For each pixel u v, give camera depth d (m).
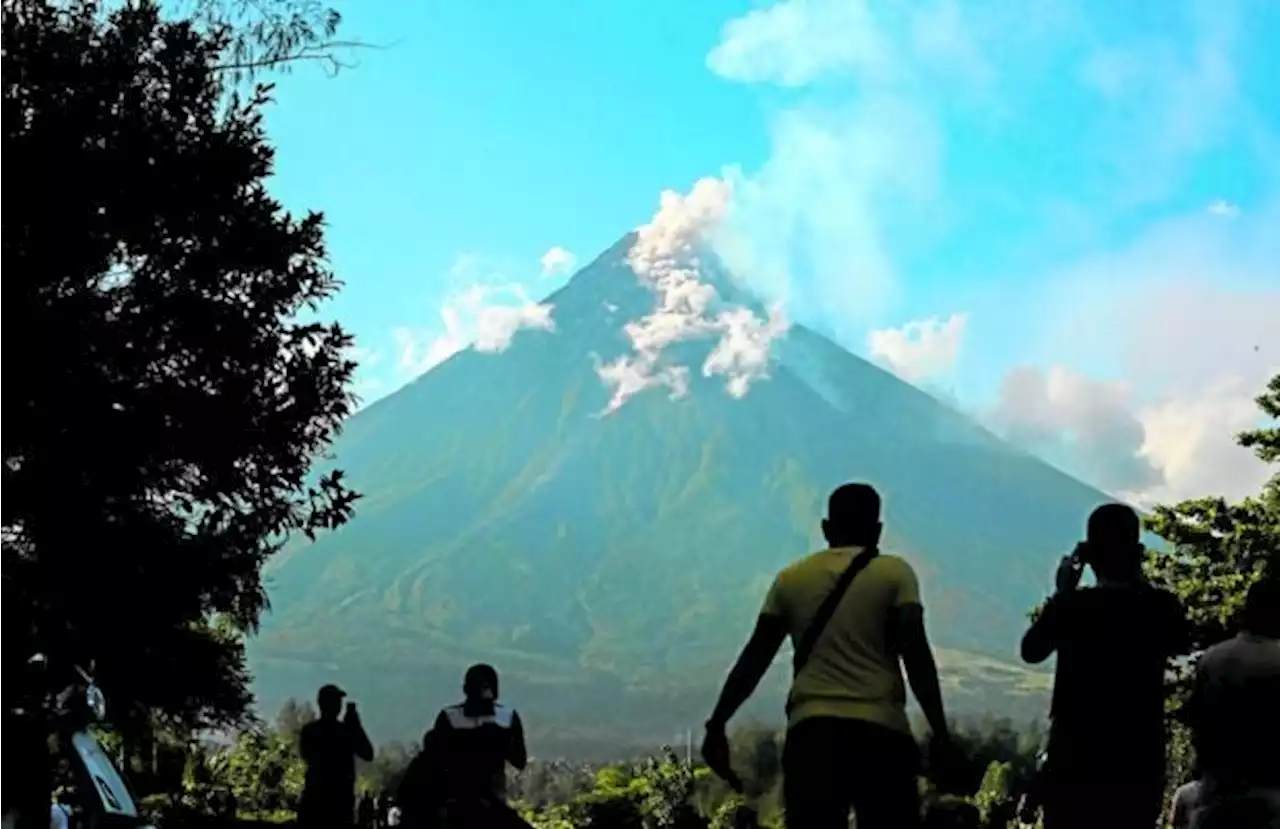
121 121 16.02
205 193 16.25
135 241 16.25
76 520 15.38
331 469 18.31
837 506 6.70
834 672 6.21
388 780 66.06
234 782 48.06
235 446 16.33
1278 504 34.38
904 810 6.09
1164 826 14.54
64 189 15.26
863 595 6.29
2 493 15.13
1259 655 7.41
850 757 6.07
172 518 16.92
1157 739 6.79
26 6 16.31
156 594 16.14
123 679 18.17
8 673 7.57
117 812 7.69
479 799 10.15
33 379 14.89
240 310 16.58
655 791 80.31
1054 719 6.93
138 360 15.78
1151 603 6.95
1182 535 34.97
